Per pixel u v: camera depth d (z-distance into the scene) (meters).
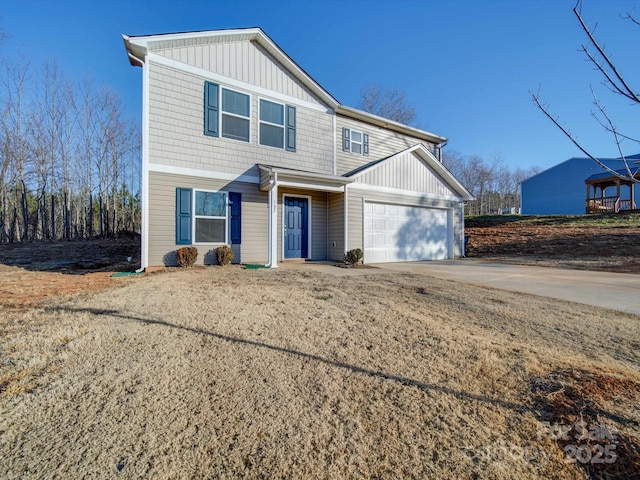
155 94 7.85
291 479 1.51
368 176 10.67
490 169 46.66
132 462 1.60
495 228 19.19
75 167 23.06
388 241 11.23
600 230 15.30
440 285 6.13
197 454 1.66
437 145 15.09
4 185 19.73
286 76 10.06
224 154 8.80
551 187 30.77
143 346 2.95
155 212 7.81
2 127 19.89
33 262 10.19
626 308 4.54
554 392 2.22
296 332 3.38
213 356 2.78
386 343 3.12
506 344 3.13
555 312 4.31
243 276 6.75
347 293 5.29
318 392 2.25
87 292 5.16
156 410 2.02
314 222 10.69
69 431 1.83
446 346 3.05
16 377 2.40
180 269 7.66
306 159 10.39
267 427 1.88
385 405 2.10
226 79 8.90
